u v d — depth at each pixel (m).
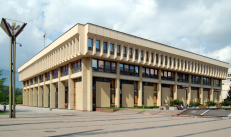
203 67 60.69
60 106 44.91
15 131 12.70
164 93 51.28
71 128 14.40
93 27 34.91
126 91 43.00
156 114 29.56
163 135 11.80
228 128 15.12
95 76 37.53
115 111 34.06
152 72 48.62
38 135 11.35
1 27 22.56
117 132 12.73
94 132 12.65
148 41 44.34
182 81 56.22
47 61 49.47
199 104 55.78
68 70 42.25
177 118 23.58
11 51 22.08
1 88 35.56
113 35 37.78
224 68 71.31
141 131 13.24
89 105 35.78
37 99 64.56
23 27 22.34
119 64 41.06
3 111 34.72
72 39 37.44
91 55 35.47
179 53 51.72
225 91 93.06
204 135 12.01
